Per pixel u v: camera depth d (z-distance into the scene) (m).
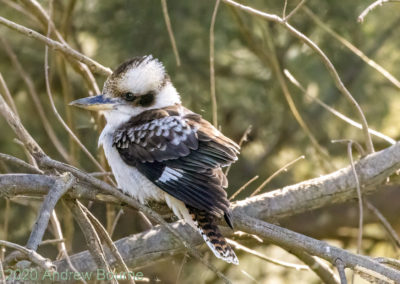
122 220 11.88
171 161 7.51
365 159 8.23
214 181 7.19
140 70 8.27
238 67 12.58
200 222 7.16
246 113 12.68
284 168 8.00
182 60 11.98
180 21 11.91
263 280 12.27
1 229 11.87
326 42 12.49
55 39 9.30
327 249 6.91
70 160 9.57
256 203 8.01
